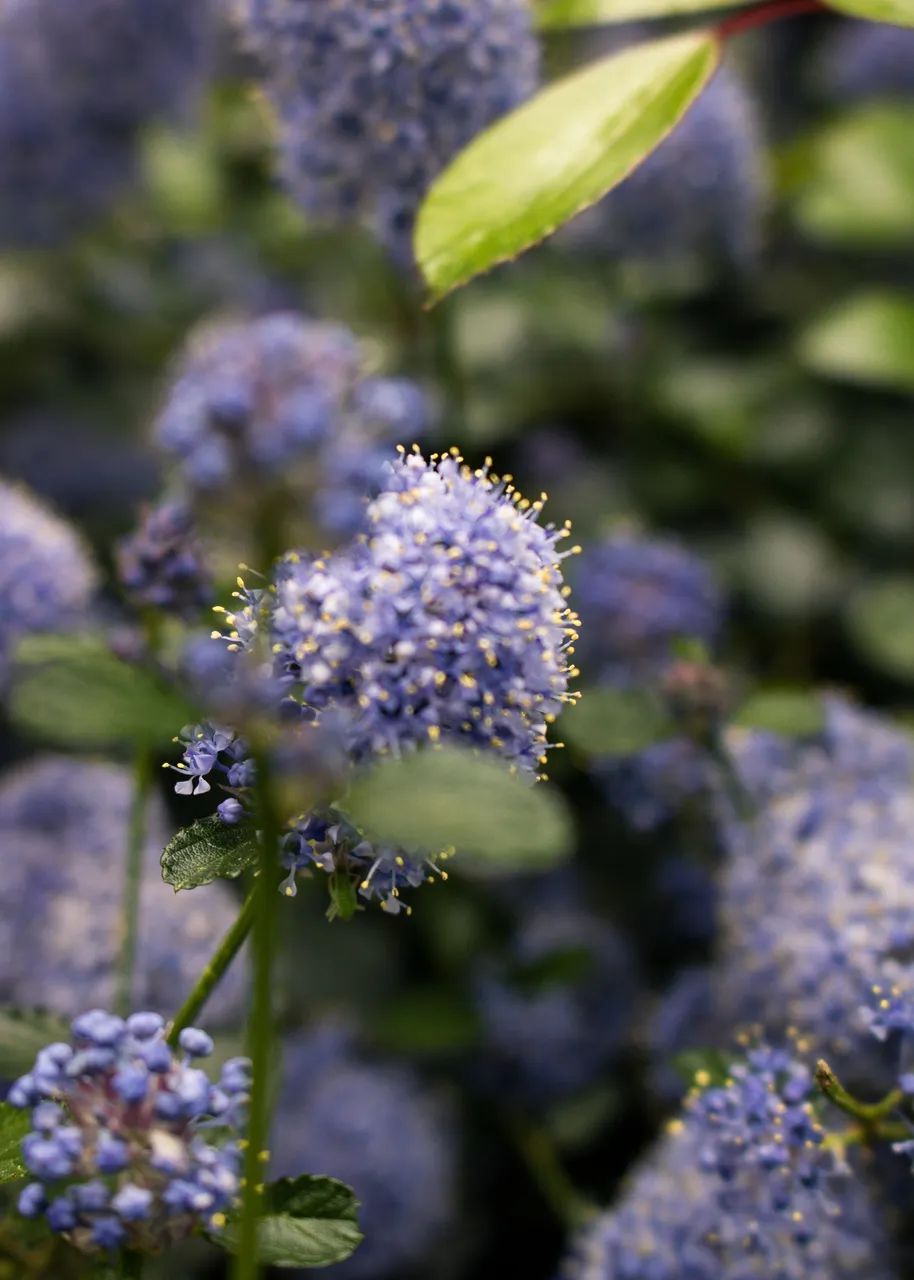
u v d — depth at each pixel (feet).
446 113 1.51
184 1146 1.03
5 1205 1.22
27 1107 1.05
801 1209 1.24
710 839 1.71
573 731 1.48
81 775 1.81
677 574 1.89
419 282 1.66
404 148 1.51
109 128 2.54
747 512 2.46
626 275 2.40
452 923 1.96
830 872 1.39
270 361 0.97
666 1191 1.31
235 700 0.98
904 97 2.70
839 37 2.99
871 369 1.80
